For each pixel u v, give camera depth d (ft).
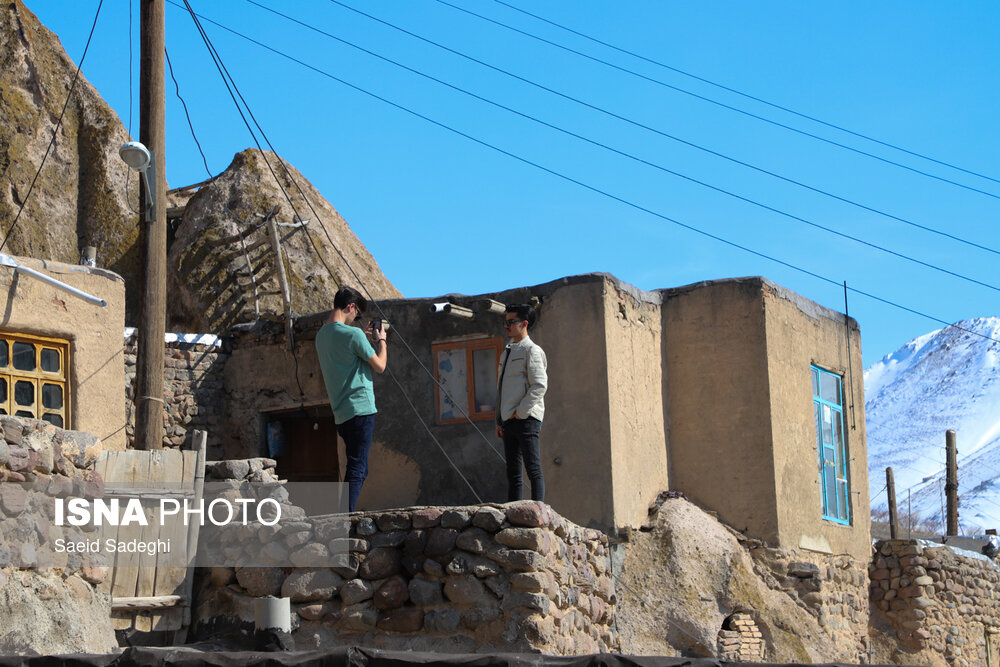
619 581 43.98
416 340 50.26
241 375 55.01
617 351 47.03
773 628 45.39
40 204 79.82
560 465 46.14
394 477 49.49
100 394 41.22
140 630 28.43
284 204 74.59
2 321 38.11
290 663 20.24
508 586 27.43
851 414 56.70
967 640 59.36
